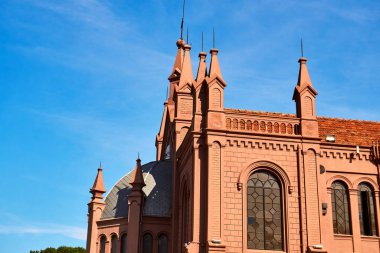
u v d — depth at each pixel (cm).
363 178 3622
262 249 3156
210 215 3095
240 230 3138
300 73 3603
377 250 3488
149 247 4091
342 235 3453
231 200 3191
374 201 3606
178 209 3950
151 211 4169
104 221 4328
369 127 3916
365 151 3678
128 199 4125
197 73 3769
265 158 3319
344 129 3841
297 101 3550
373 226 3556
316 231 3209
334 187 3591
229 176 3241
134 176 4184
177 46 5803
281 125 3434
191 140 3375
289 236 3175
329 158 3609
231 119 3388
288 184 3284
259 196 3269
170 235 4103
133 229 4028
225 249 3042
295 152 3372
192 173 3266
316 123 3453
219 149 3262
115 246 4197
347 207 3566
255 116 3422
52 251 10306
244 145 3316
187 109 4459
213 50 3522
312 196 3284
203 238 3091
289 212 3228
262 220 3219
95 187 4478
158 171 4531
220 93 3397
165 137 5194
